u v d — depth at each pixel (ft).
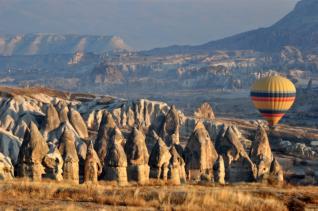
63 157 361.71
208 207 204.13
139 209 198.90
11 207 194.29
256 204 212.84
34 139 350.64
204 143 485.56
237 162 483.92
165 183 355.15
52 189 231.09
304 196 244.01
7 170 344.08
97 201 214.07
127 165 382.42
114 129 463.42
